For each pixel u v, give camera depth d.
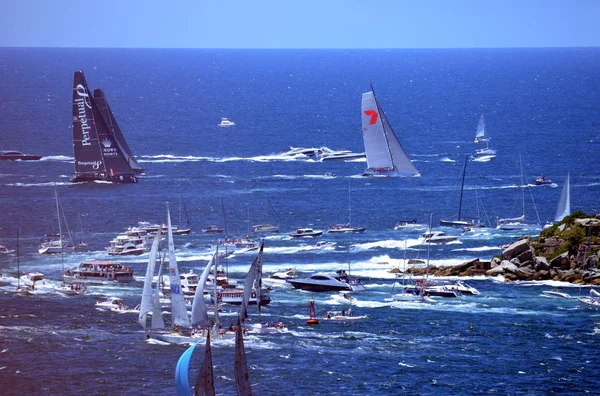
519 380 189.50
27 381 185.75
